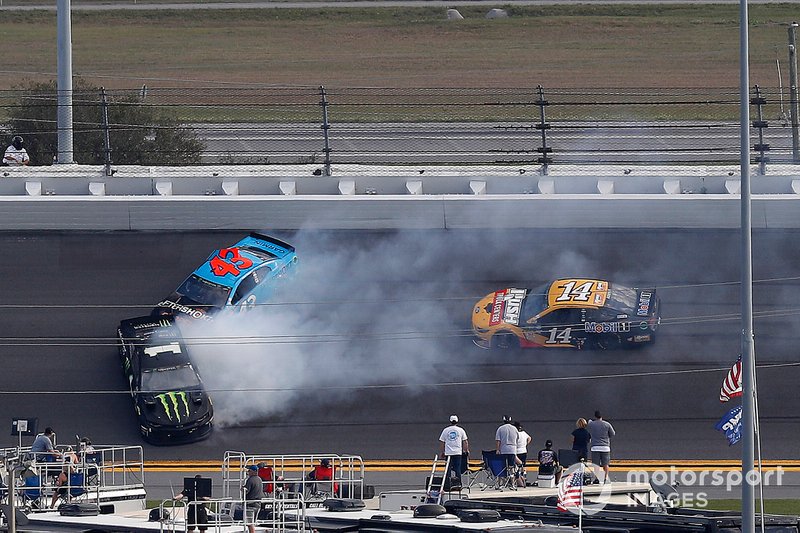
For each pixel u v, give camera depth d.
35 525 67.94
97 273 134.50
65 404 115.88
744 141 79.81
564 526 60.69
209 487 74.44
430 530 60.91
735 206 142.25
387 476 104.00
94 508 70.81
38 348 122.69
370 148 181.00
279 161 179.25
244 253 129.88
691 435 111.00
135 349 115.81
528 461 106.75
